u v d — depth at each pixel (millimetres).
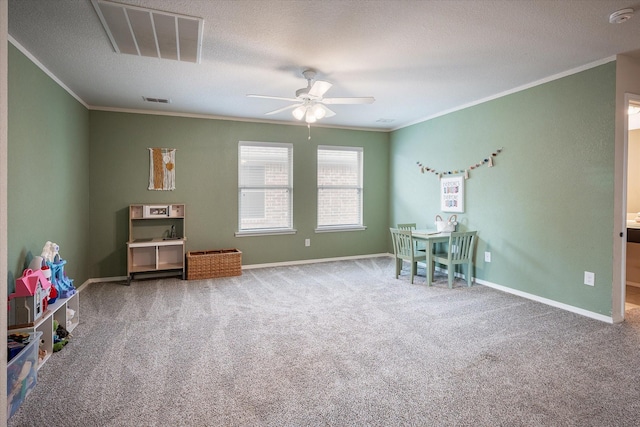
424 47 3049
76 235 4422
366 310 3744
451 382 2338
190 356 2711
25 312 2434
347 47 3047
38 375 2418
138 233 5195
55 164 3727
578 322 3377
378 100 4770
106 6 2355
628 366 2545
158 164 5281
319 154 6348
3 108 1422
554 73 3746
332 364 2582
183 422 1941
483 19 2570
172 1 2307
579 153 3582
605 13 2494
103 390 2242
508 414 2004
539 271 4004
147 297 4234
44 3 2316
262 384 2318
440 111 5398
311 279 5086
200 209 5543
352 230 6590
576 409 2053
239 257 5332
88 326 3307
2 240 1427
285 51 3121
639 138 5371
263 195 5941
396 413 2016
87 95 4434
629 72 3340
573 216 3650
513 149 4285
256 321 3439
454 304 3932
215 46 3008
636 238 4672
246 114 5523
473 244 4820
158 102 4789
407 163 6285
